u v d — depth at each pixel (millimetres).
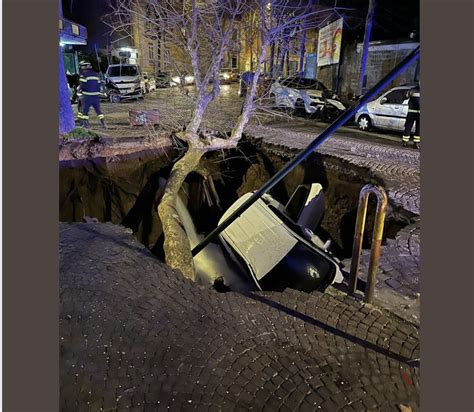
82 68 11031
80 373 2834
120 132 10781
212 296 3820
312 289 5723
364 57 16391
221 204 10523
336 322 3430
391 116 11211
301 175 9148
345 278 4293
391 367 2930
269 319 3475
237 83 22344
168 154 10078
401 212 6035
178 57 9586
